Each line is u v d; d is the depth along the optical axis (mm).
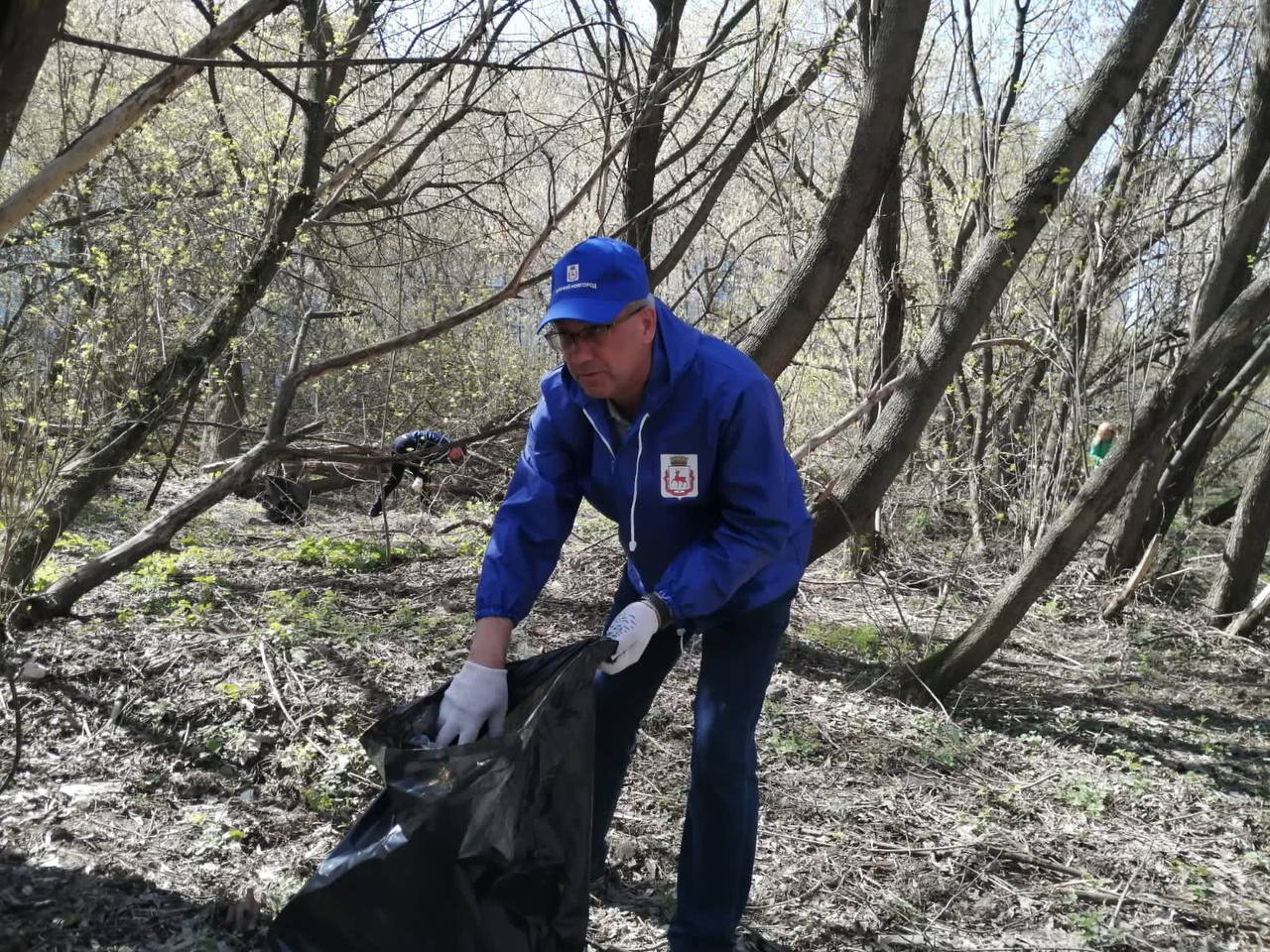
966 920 3332
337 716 4047
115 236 8648
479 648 2479
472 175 8477
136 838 3168
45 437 4887
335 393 11391
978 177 8570
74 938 2590
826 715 5016
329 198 6762
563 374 2658
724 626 2762
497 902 2158
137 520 8062
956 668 5570
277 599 5562
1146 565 8172
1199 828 4246
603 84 6473
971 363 10250
